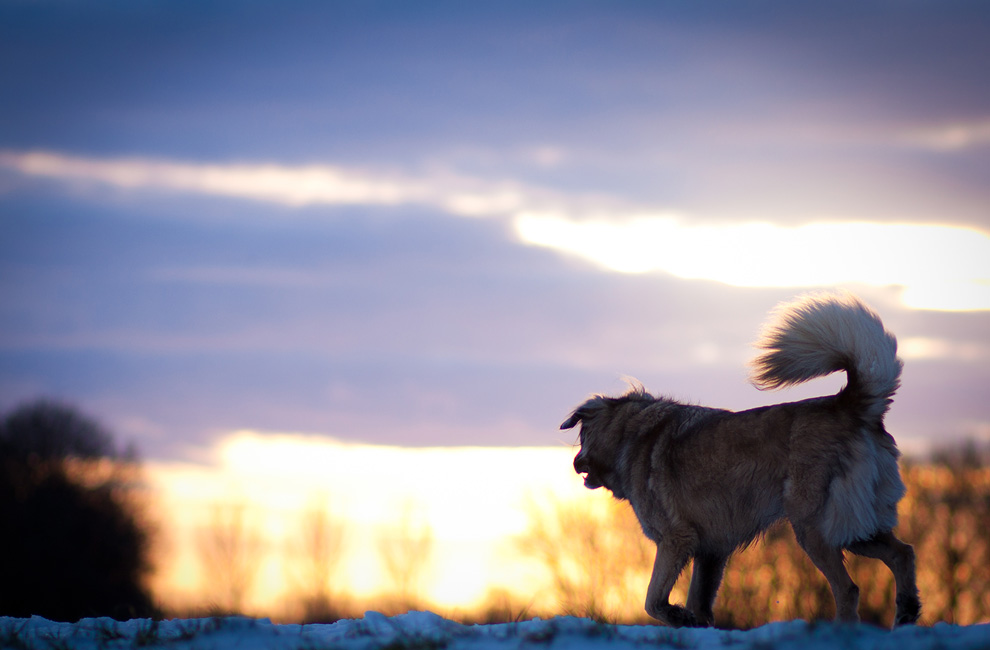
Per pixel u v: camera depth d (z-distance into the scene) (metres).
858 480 8.80
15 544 49.25
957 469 35.69
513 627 8.50
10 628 9.39
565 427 11.05
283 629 9.07
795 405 9.28
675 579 9.67
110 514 52.72
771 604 31.30
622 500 10.88
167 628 9.28
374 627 9.12
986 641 6.86
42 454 52.53
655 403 10.50
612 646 7.57
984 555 33.94
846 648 7.06
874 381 8.96
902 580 8.98
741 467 9.34
